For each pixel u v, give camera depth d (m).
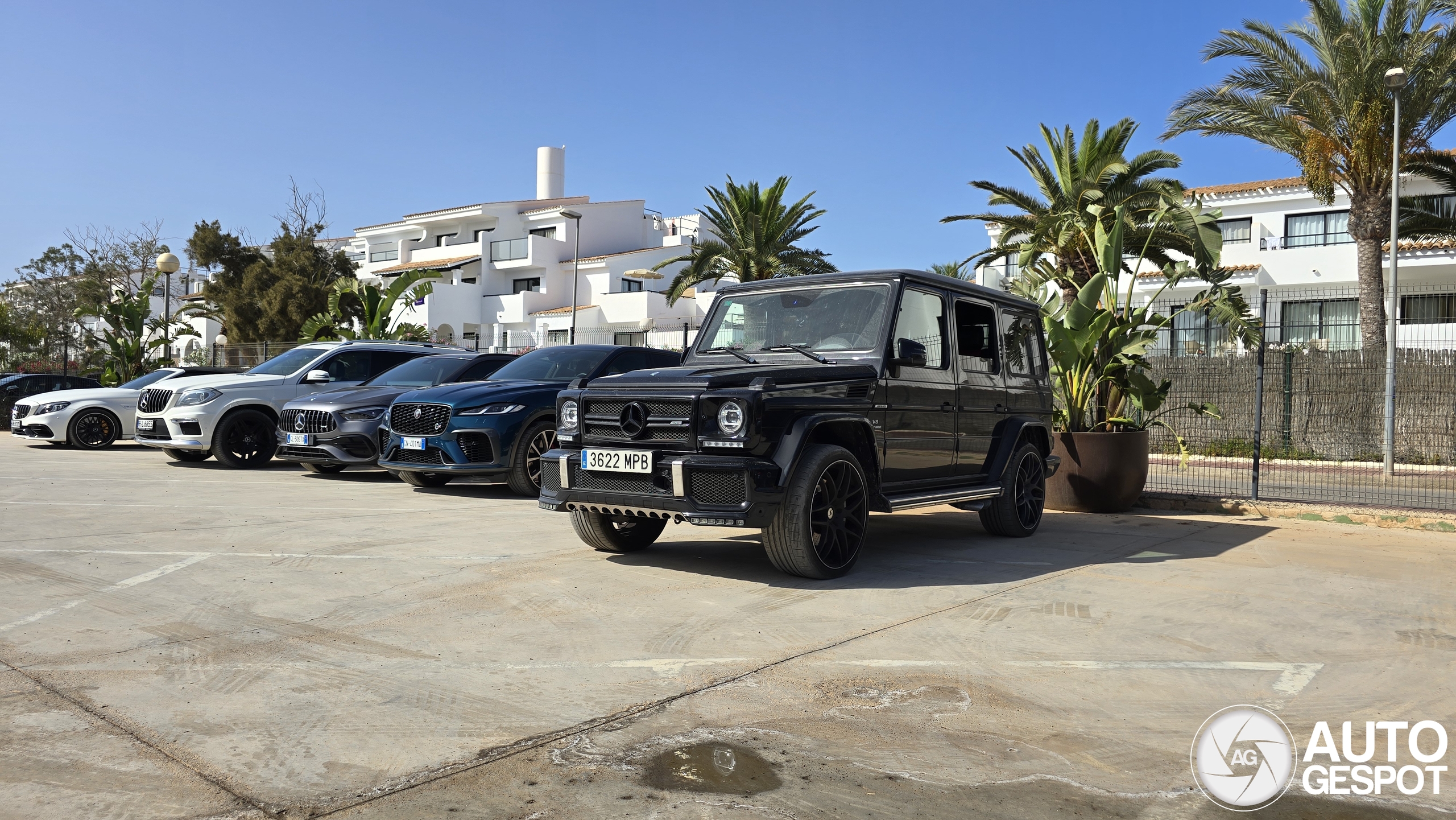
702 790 2.70
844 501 5.67
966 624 4.60
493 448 9.15
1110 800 2.68
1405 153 21.06
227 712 3.26
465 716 3.26
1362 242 21.34
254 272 36.62
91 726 3.12
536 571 5.72
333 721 3.19
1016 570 6.05
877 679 3.73
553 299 48.41
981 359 7.13
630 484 5.48
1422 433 16.84
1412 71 19.61
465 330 47.88
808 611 4.81
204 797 2.60
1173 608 5.02
